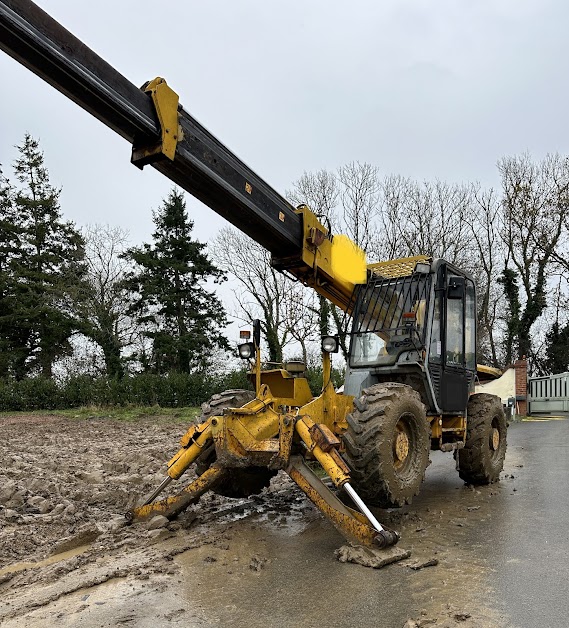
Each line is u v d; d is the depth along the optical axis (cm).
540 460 946
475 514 589
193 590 390
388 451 512
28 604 369
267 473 646
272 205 548
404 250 2812
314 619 344
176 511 537
